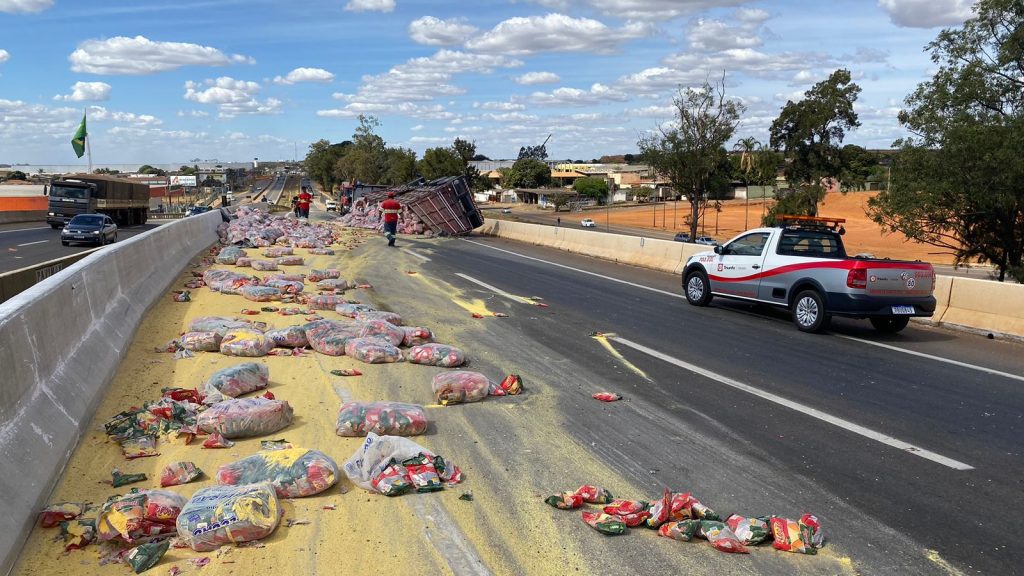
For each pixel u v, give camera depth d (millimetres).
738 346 10539
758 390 8086
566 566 4191
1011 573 4242
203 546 4195
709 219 106875
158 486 4980
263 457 5172
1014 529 4805
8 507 4039
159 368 7832
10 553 3832
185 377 7527
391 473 5145
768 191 125688
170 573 3934
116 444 5637
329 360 8672
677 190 44406
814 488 5410
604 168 188375
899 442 6457
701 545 4523
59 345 6020
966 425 6980
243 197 143125
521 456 5871
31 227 44312
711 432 6617
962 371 9211
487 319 12148
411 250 25422
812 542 4504
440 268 19781
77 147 58344
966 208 24047
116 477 4992
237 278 13766
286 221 31281
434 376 8117
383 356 8664
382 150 129750
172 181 149250
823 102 73375
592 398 7609
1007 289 11609
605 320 12438
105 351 7391
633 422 6840
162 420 5969
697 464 5820
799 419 7062
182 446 5730
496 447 6059
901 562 4352
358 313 10883
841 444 6375
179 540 4262
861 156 110062
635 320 12531
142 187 52531
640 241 22453
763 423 6918
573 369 8891
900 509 5074
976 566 4320
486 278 17891
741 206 120938
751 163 104625
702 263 14211
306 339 9211
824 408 7453
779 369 9125
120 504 4293
